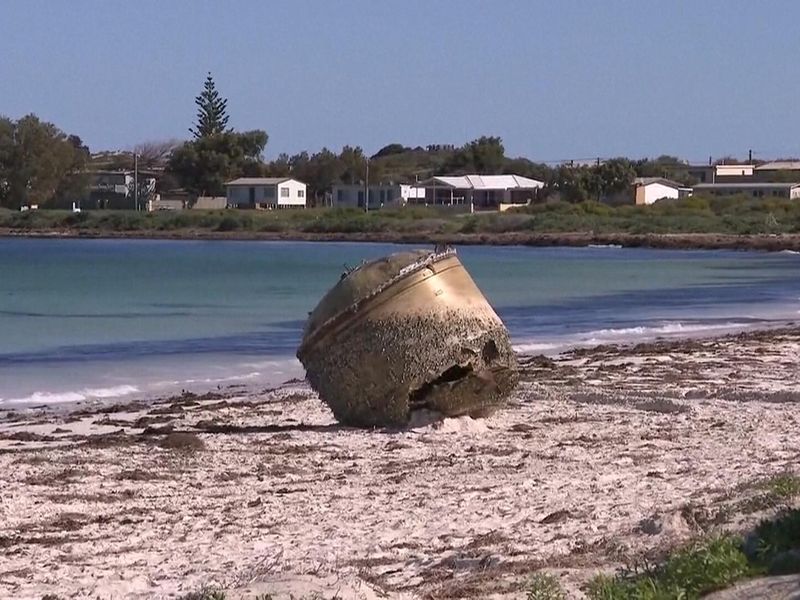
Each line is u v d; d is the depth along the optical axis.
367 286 41.56
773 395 50.25
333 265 191.88
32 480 35.09
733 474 33.44
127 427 46.88
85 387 59.81
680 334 84.06
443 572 23.80
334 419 46.91
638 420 44.47
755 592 19.52
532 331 86.62
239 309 108.38
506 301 115.38
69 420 48.94
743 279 151.62
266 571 24.00
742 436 40.56
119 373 65.00
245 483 34.69
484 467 36.25
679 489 31.56
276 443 40.81
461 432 41.62
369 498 32.31
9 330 89.25
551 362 63.56
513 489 32.78
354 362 41.75
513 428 42.59
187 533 28.86
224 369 66.56
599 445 39.53
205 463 37.72
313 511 30.88
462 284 41.97
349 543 27.16
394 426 42.38
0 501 32.44
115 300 119.94
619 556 23.55
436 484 33.94
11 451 40.09
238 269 180.50
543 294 124.81
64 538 28.56
